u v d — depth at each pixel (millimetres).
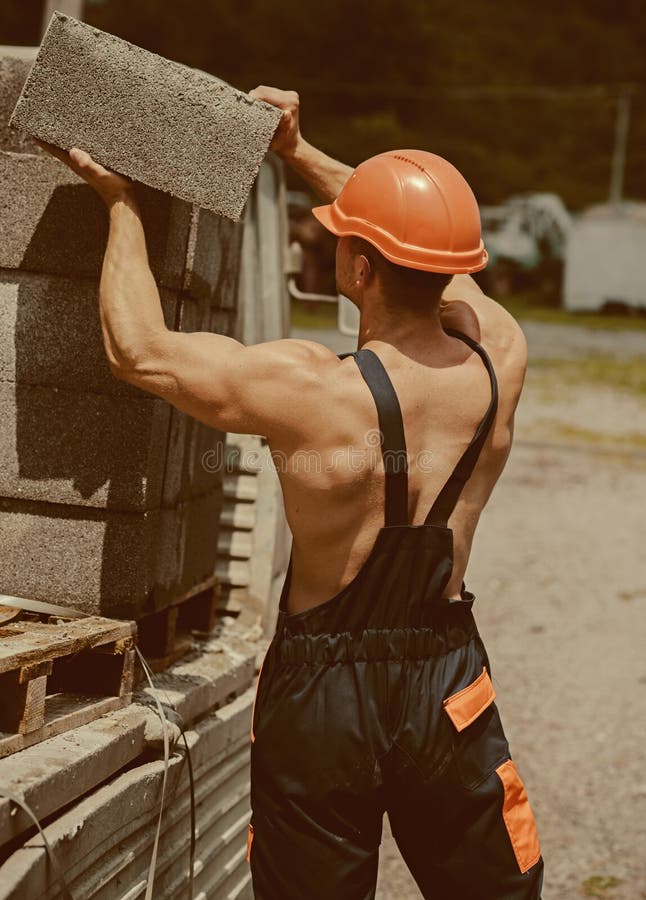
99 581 2414
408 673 2027
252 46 43281
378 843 2078
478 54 51031
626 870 4109
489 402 2131
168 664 2719
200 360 2016
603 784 4902
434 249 2053
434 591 2049
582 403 16734
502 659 6613
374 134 42250
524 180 45969
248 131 2166
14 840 1842
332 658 2020
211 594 3033
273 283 4059
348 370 2027
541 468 12406
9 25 36531
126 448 2381
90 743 2074
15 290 2389
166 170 2162
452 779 2031
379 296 2100
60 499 2408
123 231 2139
